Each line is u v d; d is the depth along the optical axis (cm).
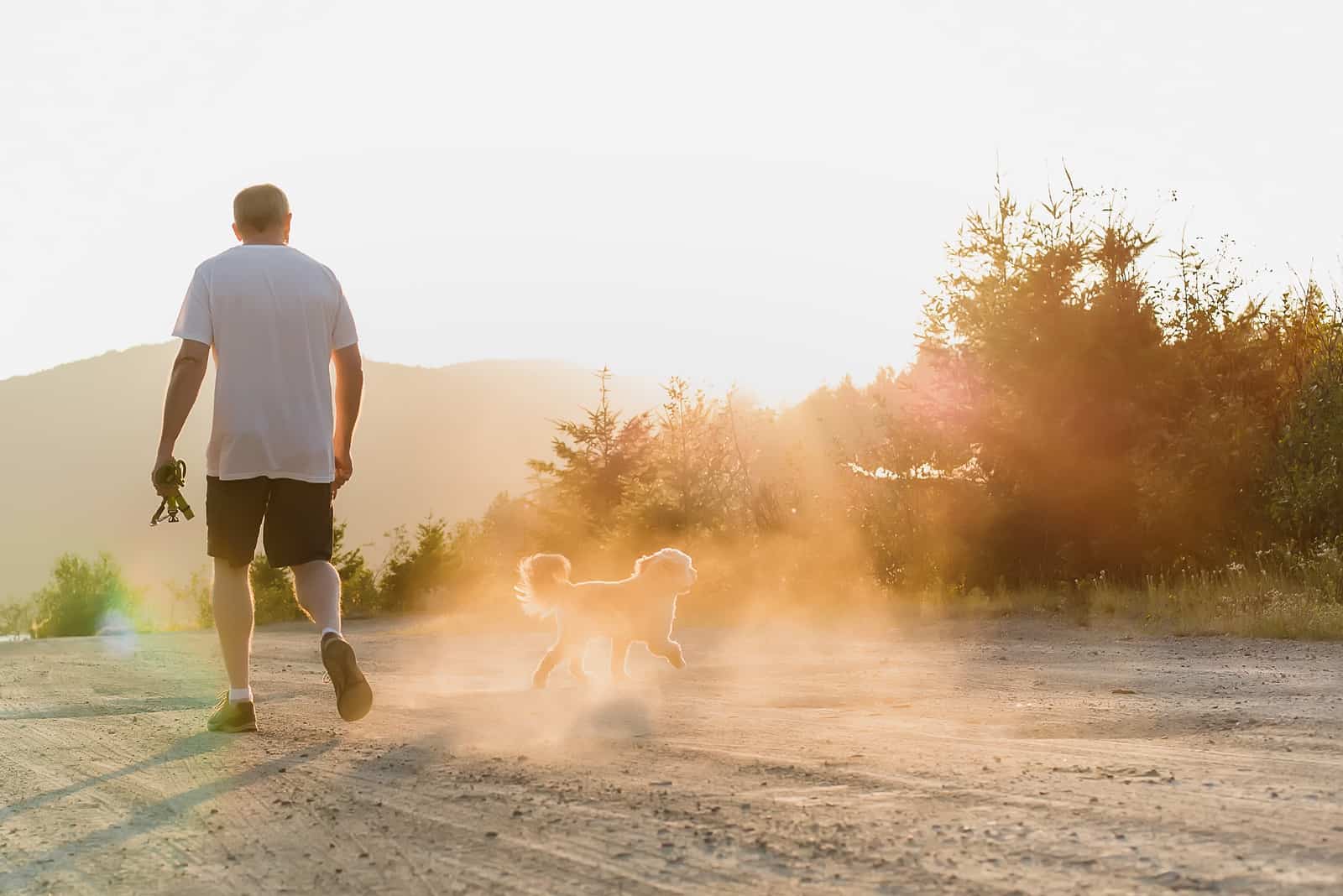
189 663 1156
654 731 476
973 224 1809
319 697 705
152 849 297
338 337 522
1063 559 1669
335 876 262
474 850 279
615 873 252
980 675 805
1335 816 275
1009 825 278
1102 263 1744
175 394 488
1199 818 277
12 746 498
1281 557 1403
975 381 1806
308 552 498
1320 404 1491
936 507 1811
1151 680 734
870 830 279
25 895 260
